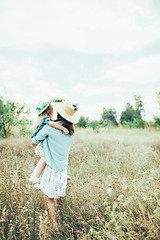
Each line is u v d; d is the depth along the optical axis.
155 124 12.39
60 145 2.93
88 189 3.10
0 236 2.29
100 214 2.73
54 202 2.91
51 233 2.45
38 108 3.20
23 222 2.49
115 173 4.11
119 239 2.25
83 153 5.73
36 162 4.80
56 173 2.91
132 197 2.70
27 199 2.96
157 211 2.39
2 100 8.20
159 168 4.14
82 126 11.05
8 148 5.87
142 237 2.24
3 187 3.12
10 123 8.20
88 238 2.31
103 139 7.50
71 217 2.80
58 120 3.04
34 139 3.03
